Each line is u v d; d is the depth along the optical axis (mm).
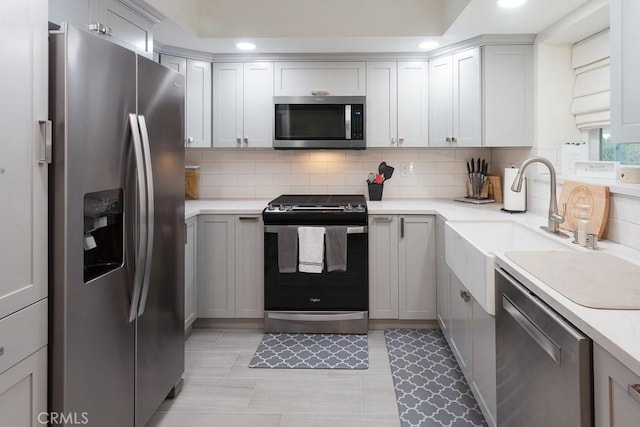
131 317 1677
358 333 3102
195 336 3078
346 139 3326
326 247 3037
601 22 2416
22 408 1227
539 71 2854
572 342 1051
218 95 3406
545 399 1225
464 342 2252
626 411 886
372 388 2334
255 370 2549
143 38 2408
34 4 1239
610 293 1218
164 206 2006
